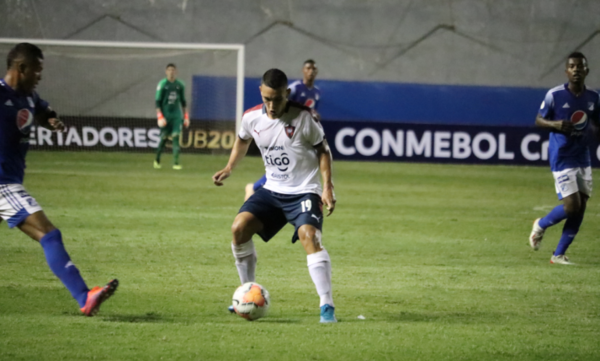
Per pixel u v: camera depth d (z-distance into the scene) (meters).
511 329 11.41
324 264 11.65
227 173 12.67
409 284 15.18
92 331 10.71
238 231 12.08
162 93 38.12
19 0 54.59
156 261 16.94
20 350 9.69
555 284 15.41
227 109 51.06
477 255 18.88
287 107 11.88
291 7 54.66
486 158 47.41
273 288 14.52
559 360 9.79
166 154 48.00
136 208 25.39
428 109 50.38
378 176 39.12
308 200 11.93
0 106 10.95
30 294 13.33
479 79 54.19
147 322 11.41
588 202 30.78
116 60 53.53
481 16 54.09
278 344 10.20
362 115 50.56
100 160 42.66
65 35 54.69
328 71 54.50
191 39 54.66
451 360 9.70
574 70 17.42
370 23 54.50
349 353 9.86
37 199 26.77
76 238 19.61
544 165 47.19
